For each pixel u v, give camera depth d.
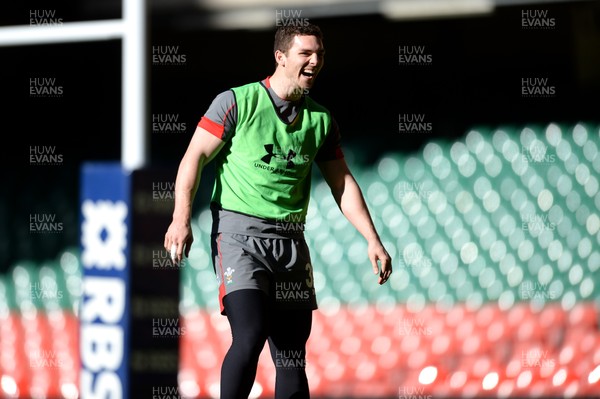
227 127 13.98
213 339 25.59
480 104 28.14
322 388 24.62
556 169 26.11
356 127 29.08
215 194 14.41
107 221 14.45
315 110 14.40
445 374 24.42
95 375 14.54
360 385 24.56
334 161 14.98
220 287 13.95
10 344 27.31
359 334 25.38
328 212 26.55
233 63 31.23
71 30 18.05
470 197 26.23
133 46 17.44
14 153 30.86
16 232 28.91
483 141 26.70
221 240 14.07
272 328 14.30
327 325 25.61
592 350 24.17
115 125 31.56
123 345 14.34
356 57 29.61
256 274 13.82
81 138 31.62
